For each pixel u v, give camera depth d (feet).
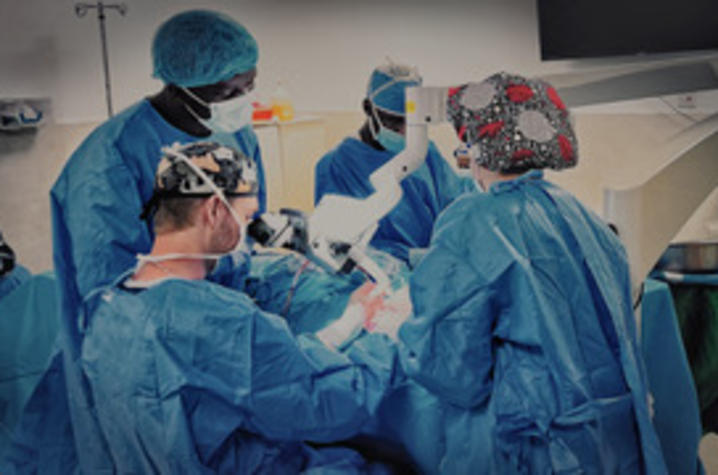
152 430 3.84
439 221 4.19
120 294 4.01
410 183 6.86
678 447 5.60
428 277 4.05
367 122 7.07
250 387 3.90
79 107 9.16
